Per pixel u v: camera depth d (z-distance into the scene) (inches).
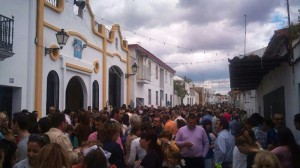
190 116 335.3
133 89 1027.3
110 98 888.3
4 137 243.3
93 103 741.9
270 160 163.3
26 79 497.7
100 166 156.1
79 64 655.8
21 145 210.8
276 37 439.2
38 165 137.9
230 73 572.1
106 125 231.9
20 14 486.0
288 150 213.6
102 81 780.6
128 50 964.6
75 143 310.2
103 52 784.9
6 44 433.1
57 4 596.7
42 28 534.6
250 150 211.0
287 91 446.9
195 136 331.9
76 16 656.4
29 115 268.7
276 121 300.5
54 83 584.4
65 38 553.6
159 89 1379.2
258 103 846.5
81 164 179.0
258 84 805.9
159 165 235.1
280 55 474.9
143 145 242.5
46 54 547.5
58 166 137.3
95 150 162.2
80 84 697.6
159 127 409.1
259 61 448.8
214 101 3614.7
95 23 758.5
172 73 1668.3
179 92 1823.3
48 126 240.7
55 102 581.3
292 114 415.8
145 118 394.6
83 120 315.9
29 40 505.0
